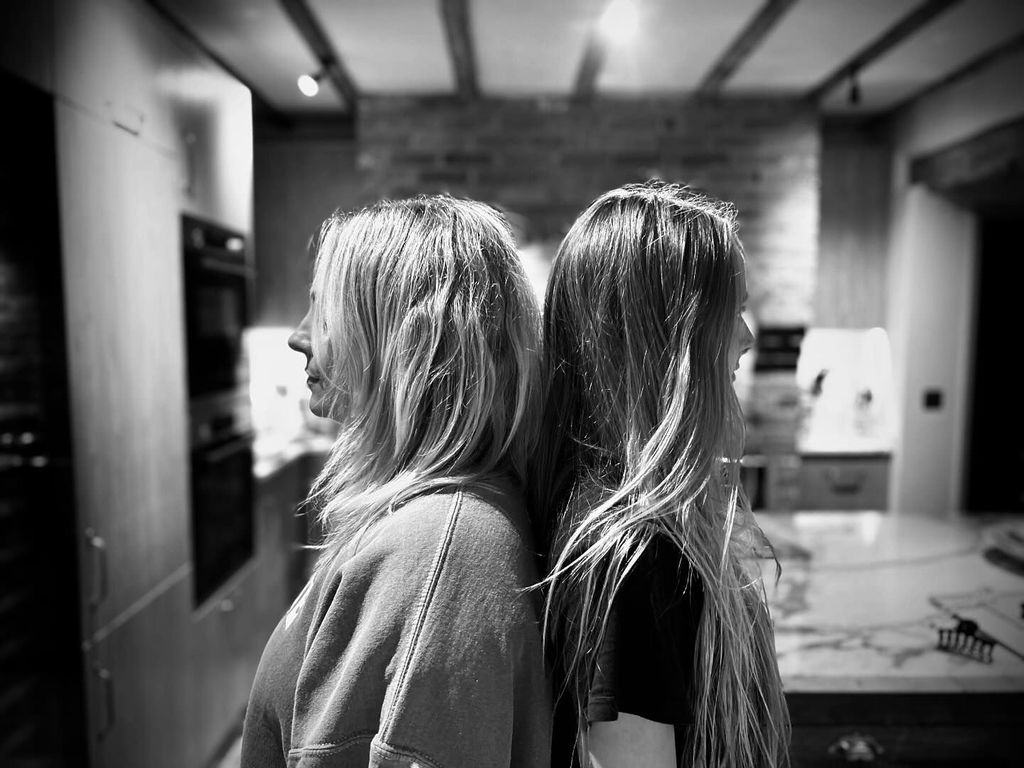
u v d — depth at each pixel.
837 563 1.89
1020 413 4.14
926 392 4.14
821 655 1.38
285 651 0.73
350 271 0.73
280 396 4.12
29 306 1.72
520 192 3.79
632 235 0.72
